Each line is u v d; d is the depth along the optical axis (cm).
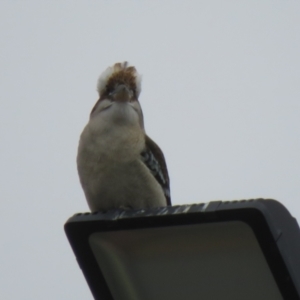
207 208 591
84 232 642
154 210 624
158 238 627
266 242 570
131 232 629
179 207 615
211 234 603
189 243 620
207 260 620
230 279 616
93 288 666
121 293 664
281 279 574
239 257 606
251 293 613
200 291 632
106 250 650
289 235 577
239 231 589
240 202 584
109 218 630
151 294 654
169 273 637
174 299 644
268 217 567
